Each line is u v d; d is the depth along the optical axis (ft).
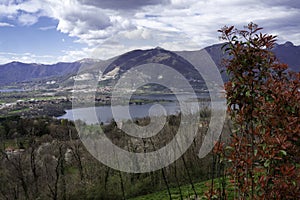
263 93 12.33
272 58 12.56
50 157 64.34
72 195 60.18
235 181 13.08
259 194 12.47
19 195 61.41
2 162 61.77
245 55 12.20
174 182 48.01
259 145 11.89
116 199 58.29
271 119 11.91
